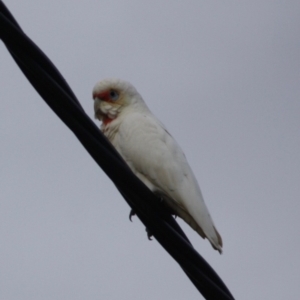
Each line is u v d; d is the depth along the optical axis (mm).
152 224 9039
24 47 7641
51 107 8008
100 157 8391
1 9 7539
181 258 8766
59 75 7906
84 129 8156
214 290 8539
